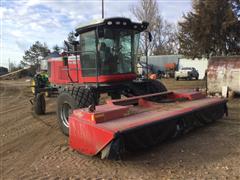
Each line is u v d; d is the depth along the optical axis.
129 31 9.00
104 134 5.64
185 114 6.90
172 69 45.69
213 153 6.28
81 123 6.21
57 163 6.37
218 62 14.86
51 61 11.97
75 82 9.61
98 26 8.34
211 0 30.66
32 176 5.81
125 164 5.97
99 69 8.52
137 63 9.52
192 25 32.09
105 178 5.40
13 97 20.47
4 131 9.76
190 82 31.48
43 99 12.24
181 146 6.77
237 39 31.42
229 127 8.23
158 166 5.77
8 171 6.26
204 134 7.62
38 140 8.34
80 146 6.33
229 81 14.34
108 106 6.63
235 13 30.67
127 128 5.64
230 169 5.45
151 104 7.42
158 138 6.51
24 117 11.94
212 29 31.25
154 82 9.27
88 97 7.88
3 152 7.61
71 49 9.49
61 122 8.43
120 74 8.87
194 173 5.35
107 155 5.62
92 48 8.64
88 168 5.93
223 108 8.71
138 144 6.13
